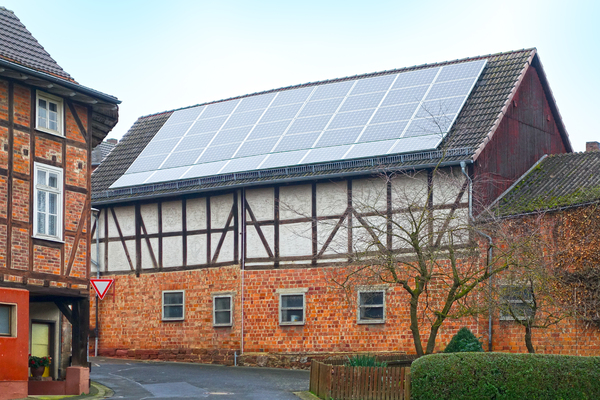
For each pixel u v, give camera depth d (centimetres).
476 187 2056
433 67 2506
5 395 1523
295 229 2264
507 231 1803
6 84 1614
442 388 1441
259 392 1683
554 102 2494
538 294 1816
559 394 1477
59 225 1697
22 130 1638
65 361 1881
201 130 2714
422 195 2081
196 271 2412
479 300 1791
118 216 2578
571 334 1897
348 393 1543
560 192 2038
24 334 1577
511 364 1464
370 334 2134
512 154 2275
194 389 1733
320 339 2198
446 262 2017
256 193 2334
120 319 2533
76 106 1781
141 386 1791
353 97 2491
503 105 2208
